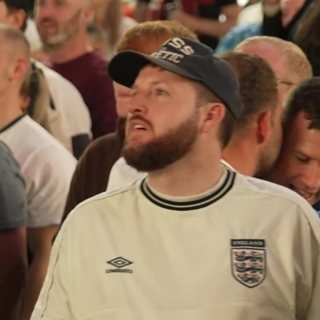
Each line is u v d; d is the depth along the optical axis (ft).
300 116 17.70
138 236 14.52
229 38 31.01
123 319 14.23
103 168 21.40
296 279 14.39
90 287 14.58
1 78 23.29
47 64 31.50
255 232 14.37
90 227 14.82
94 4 36.37
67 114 27.35
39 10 31.35
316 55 26.45
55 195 22.94
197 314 13.99
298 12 27.61
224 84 14.70
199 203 14.49
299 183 17.83
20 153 23.13
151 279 14.25
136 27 20.59
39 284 21.77
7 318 20.26
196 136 14.40
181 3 37.91
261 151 17.46
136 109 14.48
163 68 14.48
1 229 20.02
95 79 30.73
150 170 14.40
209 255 14.24
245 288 14.08
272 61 22.25
